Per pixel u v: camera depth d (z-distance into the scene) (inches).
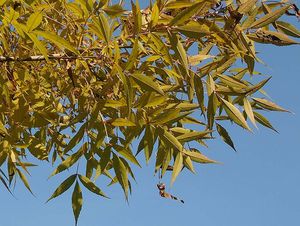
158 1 33.7
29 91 36.9
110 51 32.9
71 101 37.0
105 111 37.2
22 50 36.2
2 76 34.5
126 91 31.7
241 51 35.9
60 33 36.1
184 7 35.4
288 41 36.8
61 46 29.9
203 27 35.2
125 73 33.0
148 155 37.3
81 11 33.3
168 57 33.0
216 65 36.2
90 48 34.5
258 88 36.6
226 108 36.9
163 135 37.1
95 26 32.8
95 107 34.4
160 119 36.4
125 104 35.0
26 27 28.7
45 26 36.2
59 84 36.7
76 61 34.6
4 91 33.9
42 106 37.4
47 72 36.5
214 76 37.3
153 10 32.3
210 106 36.6
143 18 35.5
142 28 34.9
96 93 36.3
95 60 35.5
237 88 36.8
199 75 36.2
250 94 36.8
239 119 36.6
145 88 32.8
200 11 34.5
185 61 32.6
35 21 28.6
